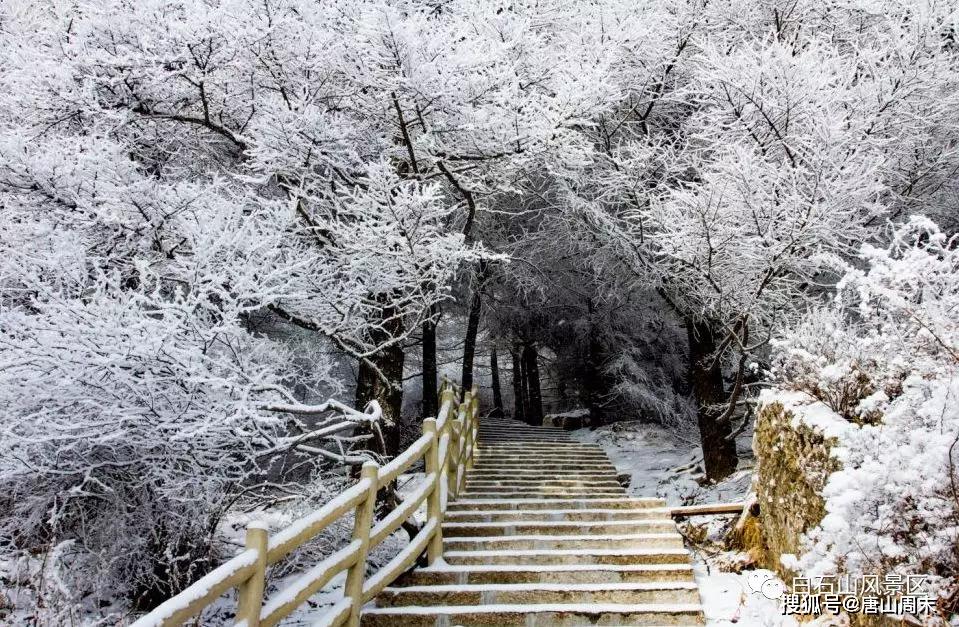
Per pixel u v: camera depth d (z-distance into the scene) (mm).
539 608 4383
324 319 6434
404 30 5922
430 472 5344
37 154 5535
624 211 8555
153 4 6297
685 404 13695
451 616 4355
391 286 6473
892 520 2945
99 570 4637
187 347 4914
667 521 5895
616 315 13305
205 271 5137
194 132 8117
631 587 4566
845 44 9062
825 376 4246
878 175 7016
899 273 3654
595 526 5855
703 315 8945
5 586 4172
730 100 7484
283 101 6934
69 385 4531
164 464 4926
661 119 9969
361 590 4020
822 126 6652
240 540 6180
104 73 6738
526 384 21531
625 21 7641
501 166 7676
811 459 4133
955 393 3000
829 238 6598
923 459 2836
